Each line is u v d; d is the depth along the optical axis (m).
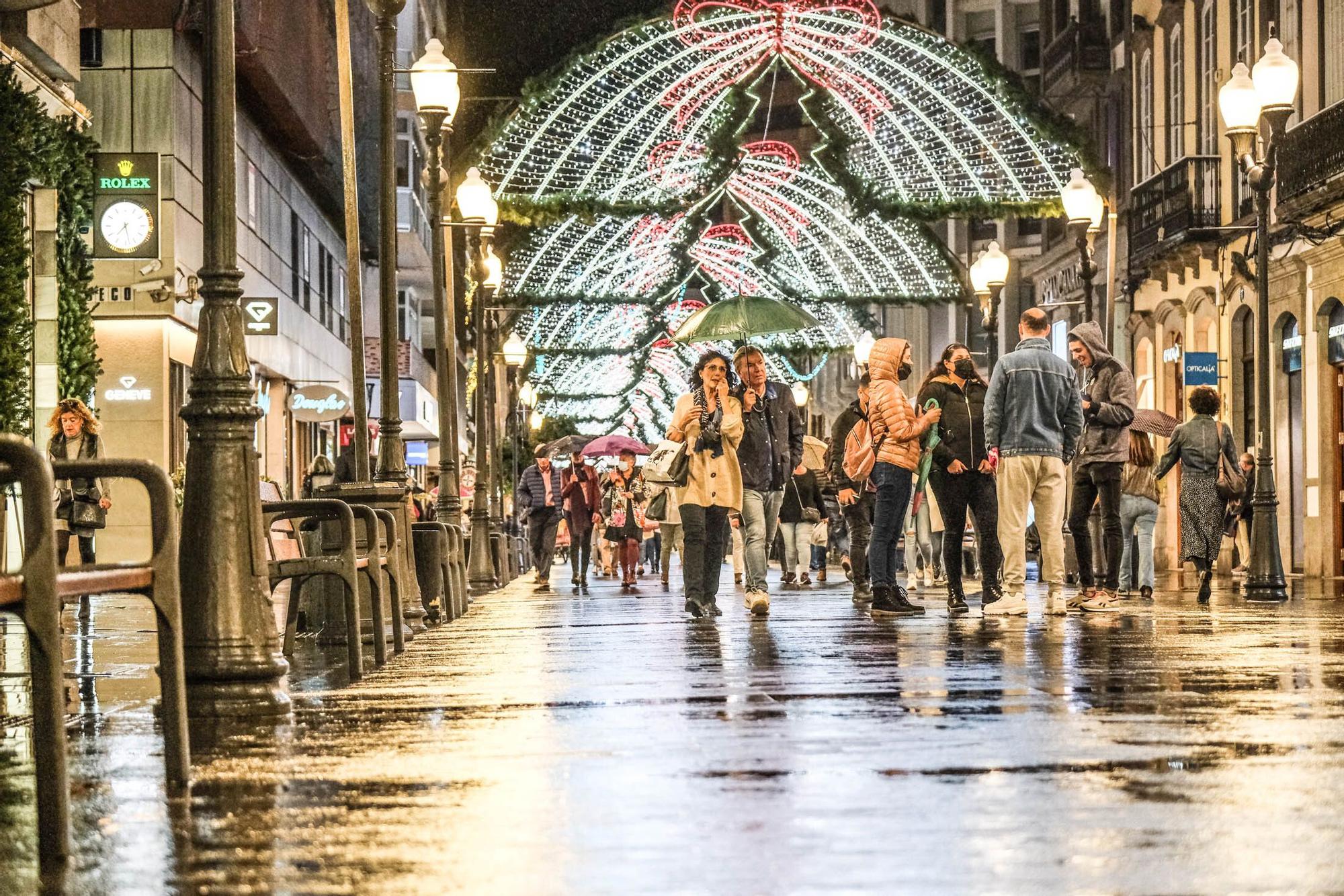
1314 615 25.67
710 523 26.11
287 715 13.26
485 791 9.23
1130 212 67.31
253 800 9.07
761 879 6.90
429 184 36.50
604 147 52.78
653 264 74.75
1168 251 61.81
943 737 11.12
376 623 18.61
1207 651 18.12
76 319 35.91
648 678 15.80
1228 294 59.16
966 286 63.22
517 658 18.78
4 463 7.78
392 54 26.86
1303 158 50.44
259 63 53.75
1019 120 52.59
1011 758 10.15
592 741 11.24
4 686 16.17
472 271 58.72
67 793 7.64
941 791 8.98
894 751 10.50
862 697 13.72
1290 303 54.22
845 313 68.19
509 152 52.03
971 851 7.39
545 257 69.25
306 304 74.62
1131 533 34.38
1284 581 33.50
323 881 7.01
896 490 25.34
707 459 25.75
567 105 51.59
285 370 68.00
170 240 50.31
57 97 36.09
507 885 6.88
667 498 30.38
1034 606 28.98
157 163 49.44
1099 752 10.34
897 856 7.32
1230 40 59.22
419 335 117.19
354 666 16.64
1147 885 6.69
